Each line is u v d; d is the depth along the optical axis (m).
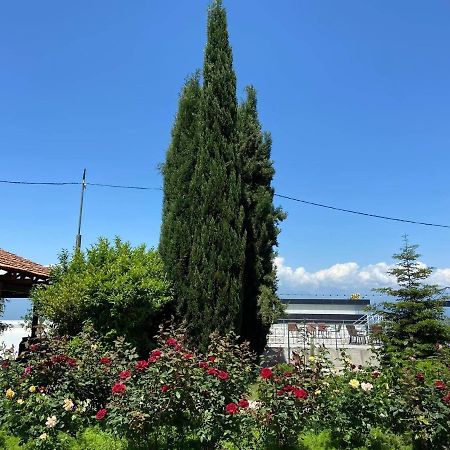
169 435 4.75
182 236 10.55
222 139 10.84
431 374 5.84
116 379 5.50
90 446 4.80
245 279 12.82
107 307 9.51
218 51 11.41
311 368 5.66
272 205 14.06
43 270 13.48
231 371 5.25
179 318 10.26
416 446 5.20
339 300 24.30
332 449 4.96
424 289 12.42
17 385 5.14
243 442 4.77
